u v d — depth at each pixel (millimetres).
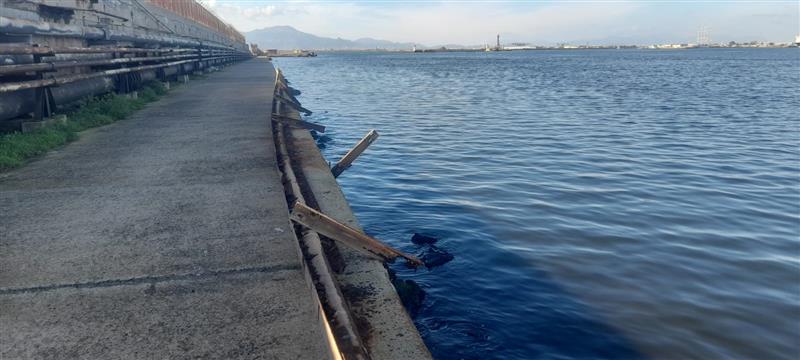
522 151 13859
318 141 15453
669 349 4430
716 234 7340
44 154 8391
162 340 3125
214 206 5645
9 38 9812
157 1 29312
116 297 3648
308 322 3330
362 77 55844
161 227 5008
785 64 91938
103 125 11375
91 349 3027
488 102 27938
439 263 6207
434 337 4555
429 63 110562
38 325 3277
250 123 11547
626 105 26297
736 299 5352
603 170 11539
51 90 10406
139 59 15625
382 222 7848
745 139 16000
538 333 4648
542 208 8570
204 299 3623
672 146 14711
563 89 37656
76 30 12797
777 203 8977
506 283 5656
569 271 6000
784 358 4332
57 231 4898
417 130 17750
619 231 7414
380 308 3600
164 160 7895
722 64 93312
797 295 5461
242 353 3000
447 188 9961
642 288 5578
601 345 4477
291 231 4879
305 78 54250
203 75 30734
